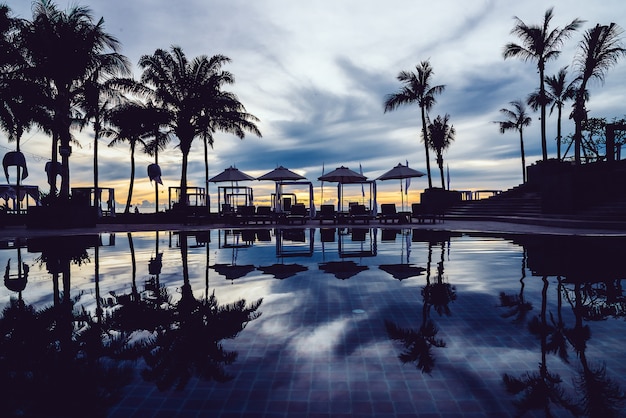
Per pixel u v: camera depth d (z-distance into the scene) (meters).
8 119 16.55
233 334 2.85
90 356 2.46
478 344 2.59
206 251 7.95
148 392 1.98
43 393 1.97
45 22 14.73
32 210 14.53
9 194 22.70
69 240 10.38
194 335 2.83
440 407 1.80
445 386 2.01
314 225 16.42
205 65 21.78
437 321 3.12
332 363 2.31
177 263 6.34
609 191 14.88
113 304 3.76
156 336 2.84
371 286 4.48
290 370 2.23
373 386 2.02
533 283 4.51
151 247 8.70
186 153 21.27
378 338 2.73
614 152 20.59
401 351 2.50
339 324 3.07
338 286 4.49
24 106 15.73
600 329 2.85
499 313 3.31
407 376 2.13
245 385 2.04
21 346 2.65
